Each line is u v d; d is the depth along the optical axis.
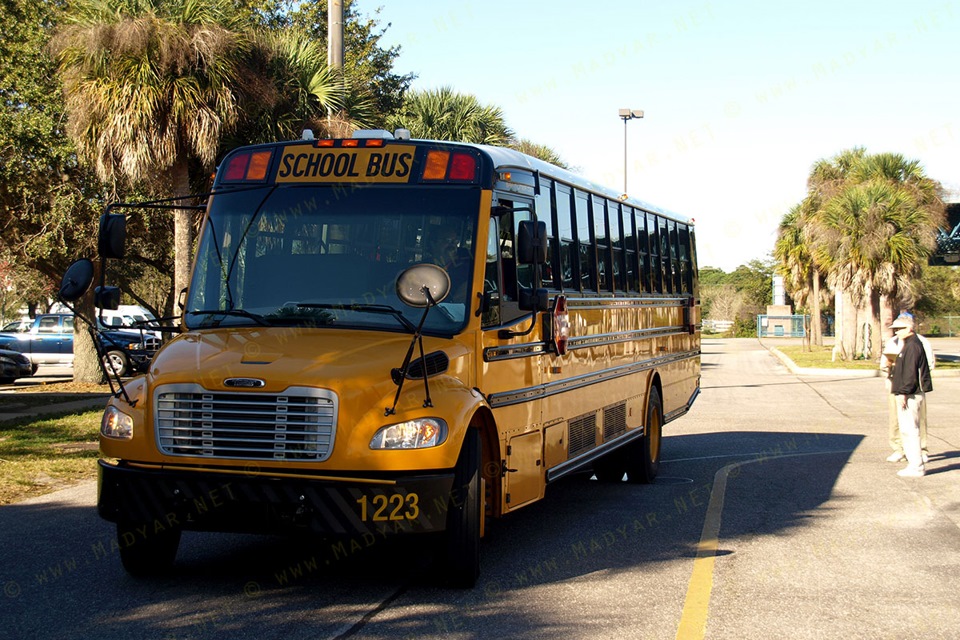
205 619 6.05
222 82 18.55
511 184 7.71
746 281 111.81
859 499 10.77
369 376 6.31
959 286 97.06
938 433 17.88
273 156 7.54
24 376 28.02
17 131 22.55
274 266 7.23
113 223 6.93
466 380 6.79
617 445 10.77
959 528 9.16
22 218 24.20
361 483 6.11
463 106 30.11
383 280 7.06
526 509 10.22
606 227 10.73
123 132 18.17
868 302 44.47
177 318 7.32
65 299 6.63
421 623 5.98
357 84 22.09
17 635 5.71
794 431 18.30
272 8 36.84
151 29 18.03
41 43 22.88
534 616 6.17
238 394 6.31
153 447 6.44
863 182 46.38
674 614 6.24
